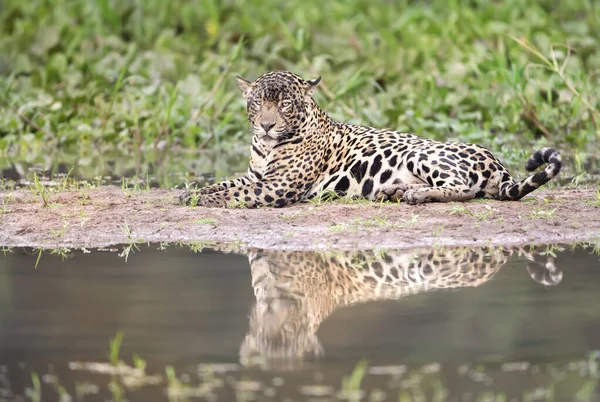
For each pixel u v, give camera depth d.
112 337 9.04
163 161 21.69
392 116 23.89
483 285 10.62
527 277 10.91
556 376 8.05
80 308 9.88
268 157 15.39
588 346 8.66
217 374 8.16
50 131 24.22
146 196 15.93
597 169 19.06
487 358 8.42
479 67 27.48
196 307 9.91
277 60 28.77
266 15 34.66
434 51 29.69
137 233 13.23
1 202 15.25
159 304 9.97
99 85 26.28
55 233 13.24
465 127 23.22
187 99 24.78
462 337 8.94
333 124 15.88
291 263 11.61
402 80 27.92
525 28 31.58
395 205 14.34
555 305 9.84
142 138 24.14
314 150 15.34
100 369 8.30
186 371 8.23
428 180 14.64
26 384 8.00
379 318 9.52
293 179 15.14
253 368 8.27
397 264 11.53
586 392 7.72
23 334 9.10
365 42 30.28
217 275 11.12
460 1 37.34
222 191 14.90
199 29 34.31
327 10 36.09
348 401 7.57
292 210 14.52
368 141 15.35
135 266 11.55
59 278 11.03
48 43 30.36
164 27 34.69
